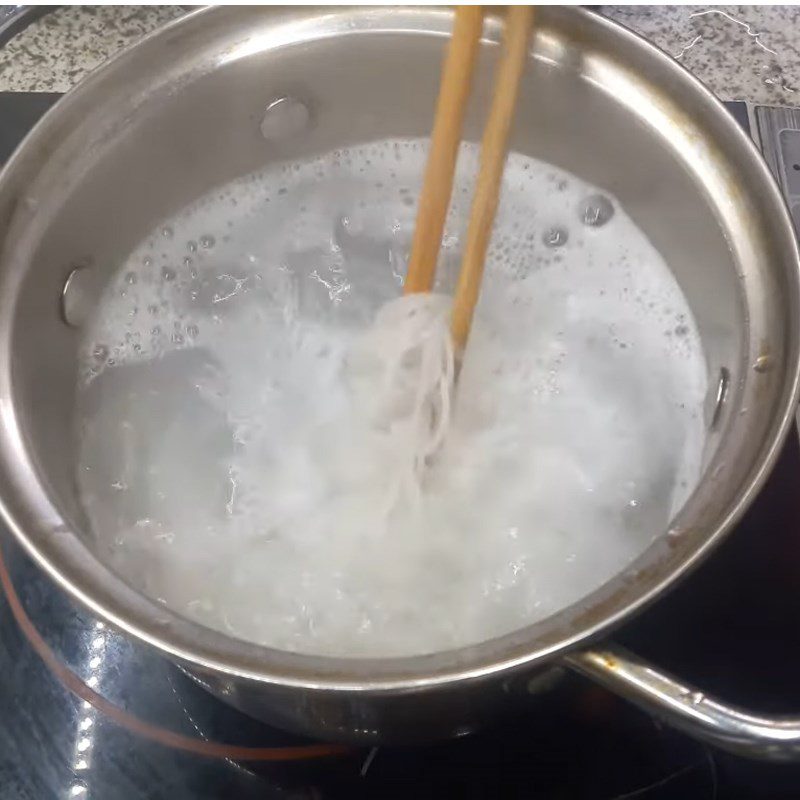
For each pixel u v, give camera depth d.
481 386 0.52
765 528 0.46
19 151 0.44
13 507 0.38
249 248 0.56
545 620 0.35
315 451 0.52
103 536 0.48
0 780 0.44
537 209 0.54
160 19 0.57
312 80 0.49
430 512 0.49
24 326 0.43
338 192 0.56
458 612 0.47
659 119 0.44
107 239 0.50
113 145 0.46
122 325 0.53
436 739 0.42
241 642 0.35
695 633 0.45
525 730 0.44
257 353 0.55
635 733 0.44
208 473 0.52
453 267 0.54
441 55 0.47
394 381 0.50
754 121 0.53
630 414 0.51
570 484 0.50
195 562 0.49
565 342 0.53
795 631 0.45
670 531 0.37
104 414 0.51
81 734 0.45
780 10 0.57
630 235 0.52
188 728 0.45
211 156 0.52
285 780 0.44
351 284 0.56
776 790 0.43
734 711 0.35
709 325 0.48
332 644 0.46
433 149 0.44
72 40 0.56
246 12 0.46
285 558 0.49
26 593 0.47
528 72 0.46
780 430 0.37
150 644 0.35
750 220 0.42
